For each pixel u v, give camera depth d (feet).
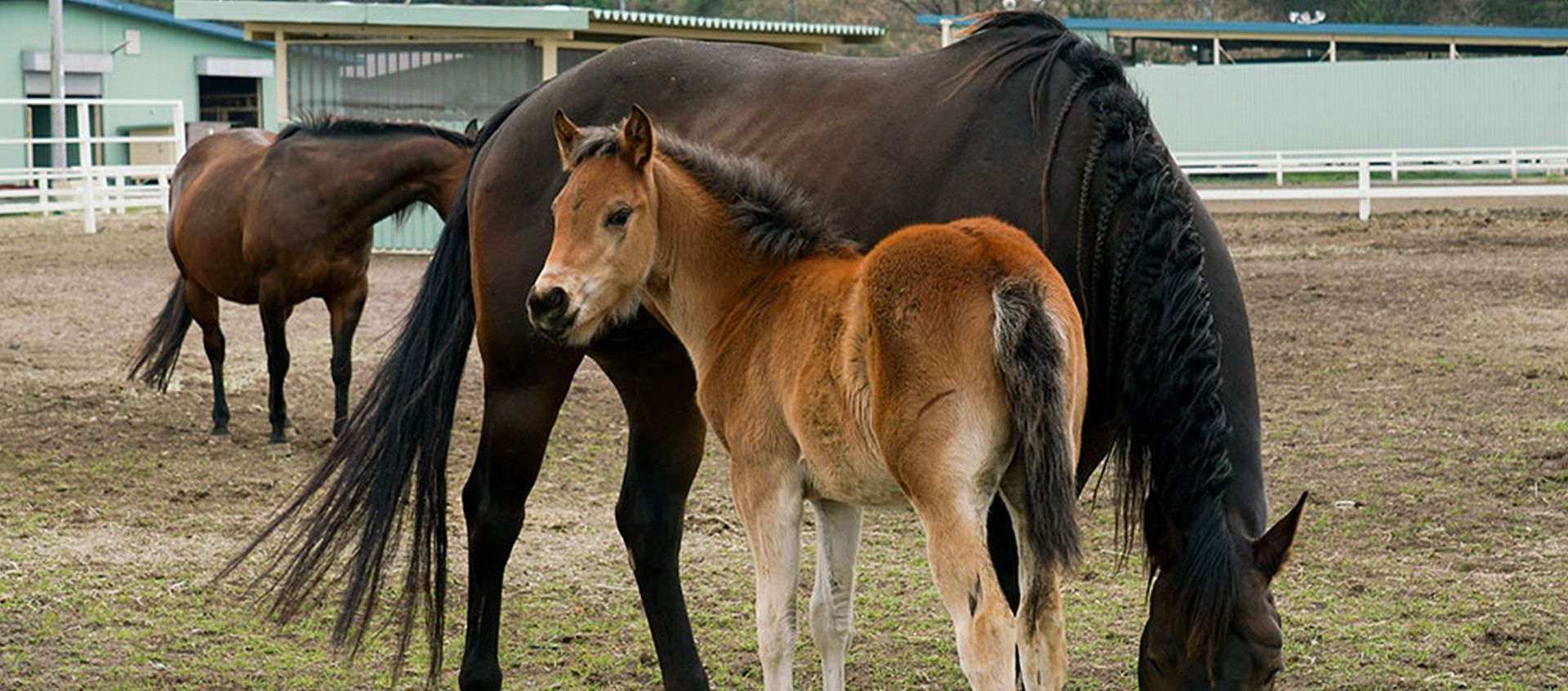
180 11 56.39
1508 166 91.15
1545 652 15.70
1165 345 11.93
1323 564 19.10
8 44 104.12
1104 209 13.08
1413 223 62.44
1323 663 15.70
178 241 28.04
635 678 16.07
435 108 57.52
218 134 30.30
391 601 18.78
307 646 17.07
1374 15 158.71
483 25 54.70
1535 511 21.01
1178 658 11.27
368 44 58.23
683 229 13.43
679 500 15.70
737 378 12.96
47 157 108.58
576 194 13.08
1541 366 31.40
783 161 14.98
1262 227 62.90
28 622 17.29
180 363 34.68
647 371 15.43
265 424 28.58
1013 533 13.78
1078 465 14.01
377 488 15.52
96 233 66.03
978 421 11.18
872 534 21.09
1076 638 16.80
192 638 17.06
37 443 26.40
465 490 15.98
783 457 12.62
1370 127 96.17
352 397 30.78
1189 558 11.26
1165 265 12.25
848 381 11.71
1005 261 11.27
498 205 15.98
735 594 18.62
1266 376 31.58
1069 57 14.11
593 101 16.17
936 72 14.82
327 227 26.61
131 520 21.75
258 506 22.81
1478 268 47.21
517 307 15.51
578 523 21.88
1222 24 112.68
